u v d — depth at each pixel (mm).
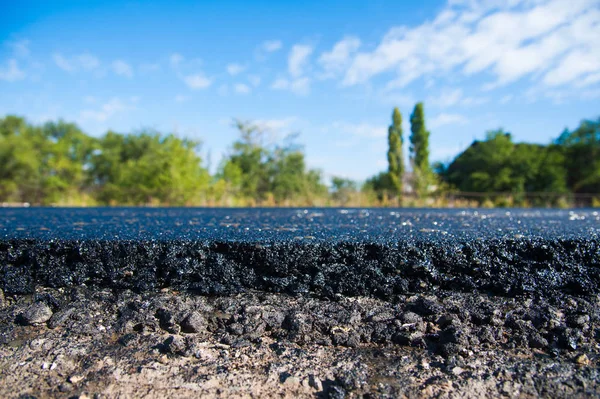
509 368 295
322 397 271
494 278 379
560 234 469
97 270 395
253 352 314
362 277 380
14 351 316
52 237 430
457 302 362
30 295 385
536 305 355
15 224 683
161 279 393
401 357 310
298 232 517
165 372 291
